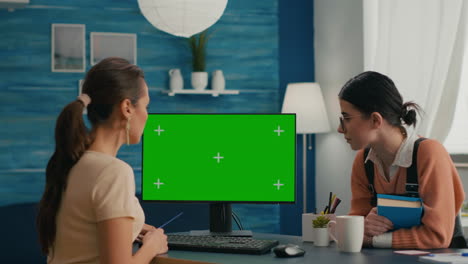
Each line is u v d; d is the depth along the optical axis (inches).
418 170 75.0
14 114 170.4
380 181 80.2
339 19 177.2
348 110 75.7
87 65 175.6
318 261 64.0
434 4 135.6
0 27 169.5
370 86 74.8
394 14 145.2
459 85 130.6
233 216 95.1
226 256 68.0
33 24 171.8
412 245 70.8
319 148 188.9
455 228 76.4
